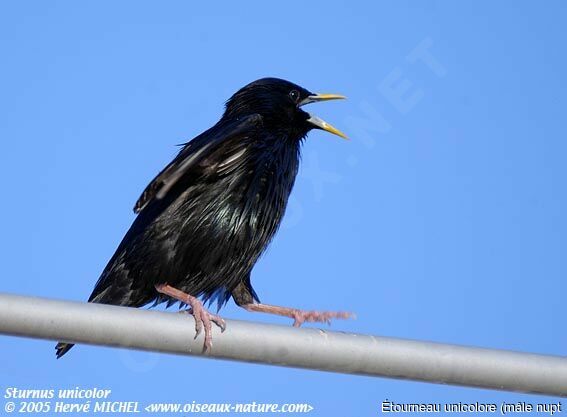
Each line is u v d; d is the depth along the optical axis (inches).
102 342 304.2
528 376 332.8
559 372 333.4
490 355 332.5
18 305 292.0
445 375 329.4
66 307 298.0
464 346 334.0
